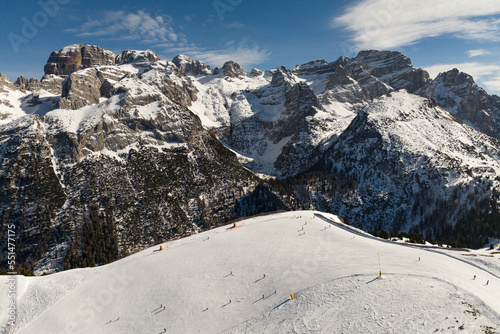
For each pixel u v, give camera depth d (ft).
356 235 344.69
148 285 287.69
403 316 175.73
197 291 263.08
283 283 251.39
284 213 449.48
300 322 194.08
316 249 304.91
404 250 291.79
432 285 206.80
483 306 178.50
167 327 228.22
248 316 221.25
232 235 370.73
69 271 361.10
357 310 191.11
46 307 291.38
